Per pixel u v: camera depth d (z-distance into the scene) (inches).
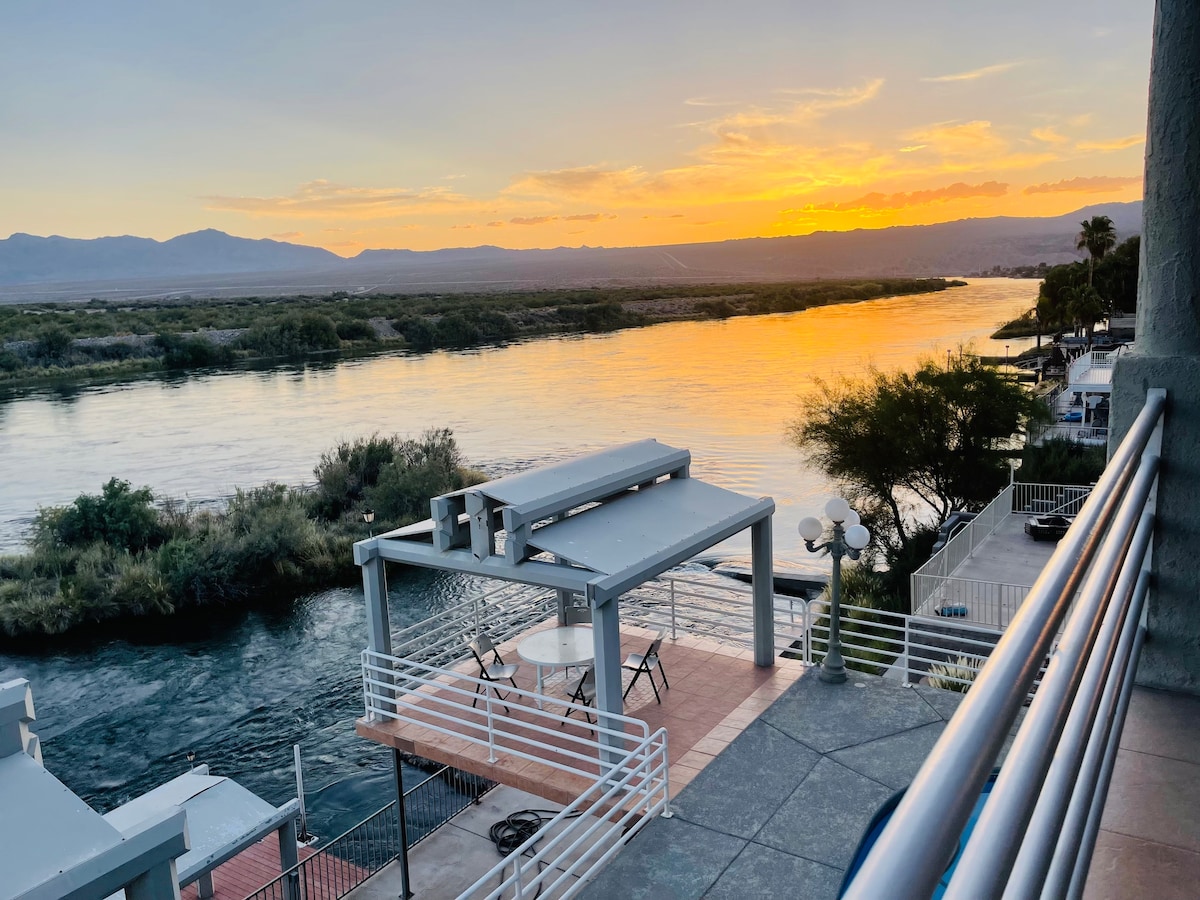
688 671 465.7
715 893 263.4
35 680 1021.2
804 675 401.4
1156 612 103.0
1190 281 96.0
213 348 4525.1
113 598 1210.6
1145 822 82.3
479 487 415.5
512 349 5088.6
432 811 651.5
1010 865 21.8
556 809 590.2
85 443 2352.4
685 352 4515.3
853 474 1231.5
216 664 1051.9
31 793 167.5
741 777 322.3
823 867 271.7
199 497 1737.2
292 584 1317.7
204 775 556.4
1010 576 757.9
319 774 796.6
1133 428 77.6
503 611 528.1
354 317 5743.1
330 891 534.3
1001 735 25.4
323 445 2218.3
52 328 4279.0
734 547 1381.6
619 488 452.1
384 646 447.8
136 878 152.3
